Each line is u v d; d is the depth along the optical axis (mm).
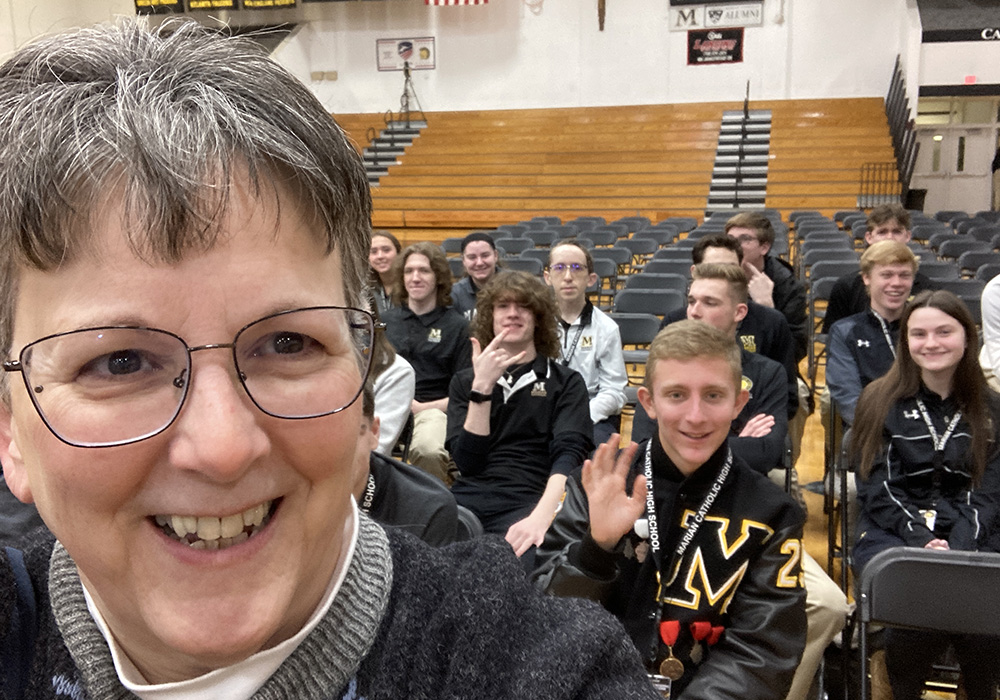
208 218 291
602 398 2576
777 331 2430
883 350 2379
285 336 318
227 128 299
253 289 302
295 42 10422
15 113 296
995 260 4840
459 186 9672
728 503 1137
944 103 10305
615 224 7734
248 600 319
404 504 1152
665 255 5457
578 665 351
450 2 9969
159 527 319
